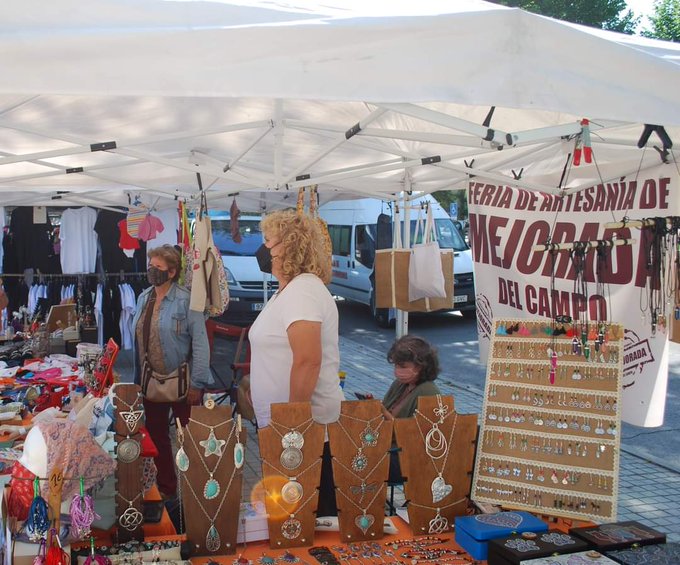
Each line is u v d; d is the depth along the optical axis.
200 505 2.22
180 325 4.29
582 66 1.94
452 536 2.43
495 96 1.88
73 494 2.00
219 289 4.50
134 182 5.35
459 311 14.27
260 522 2.33
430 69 1.85
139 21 1.71
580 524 2.41
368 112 3.84
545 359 2.53
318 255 2.71
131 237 7.49
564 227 4.04
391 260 6.08
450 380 8.92
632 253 3.60
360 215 13.95
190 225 5.95
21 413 3.71
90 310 7.95
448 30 1.86
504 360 2.58
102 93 1.66
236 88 1.75
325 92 1.80
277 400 2.68
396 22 1.83
